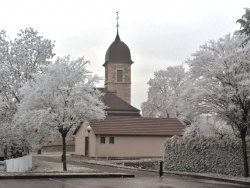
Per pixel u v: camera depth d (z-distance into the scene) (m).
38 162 35.12
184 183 22.39
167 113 72.81
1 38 34.34
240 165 25.97
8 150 33.12
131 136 49.66
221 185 21.72
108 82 91.12
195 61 25.41
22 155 32.78
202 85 25.02
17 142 33.19
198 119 28.02
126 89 91.31
